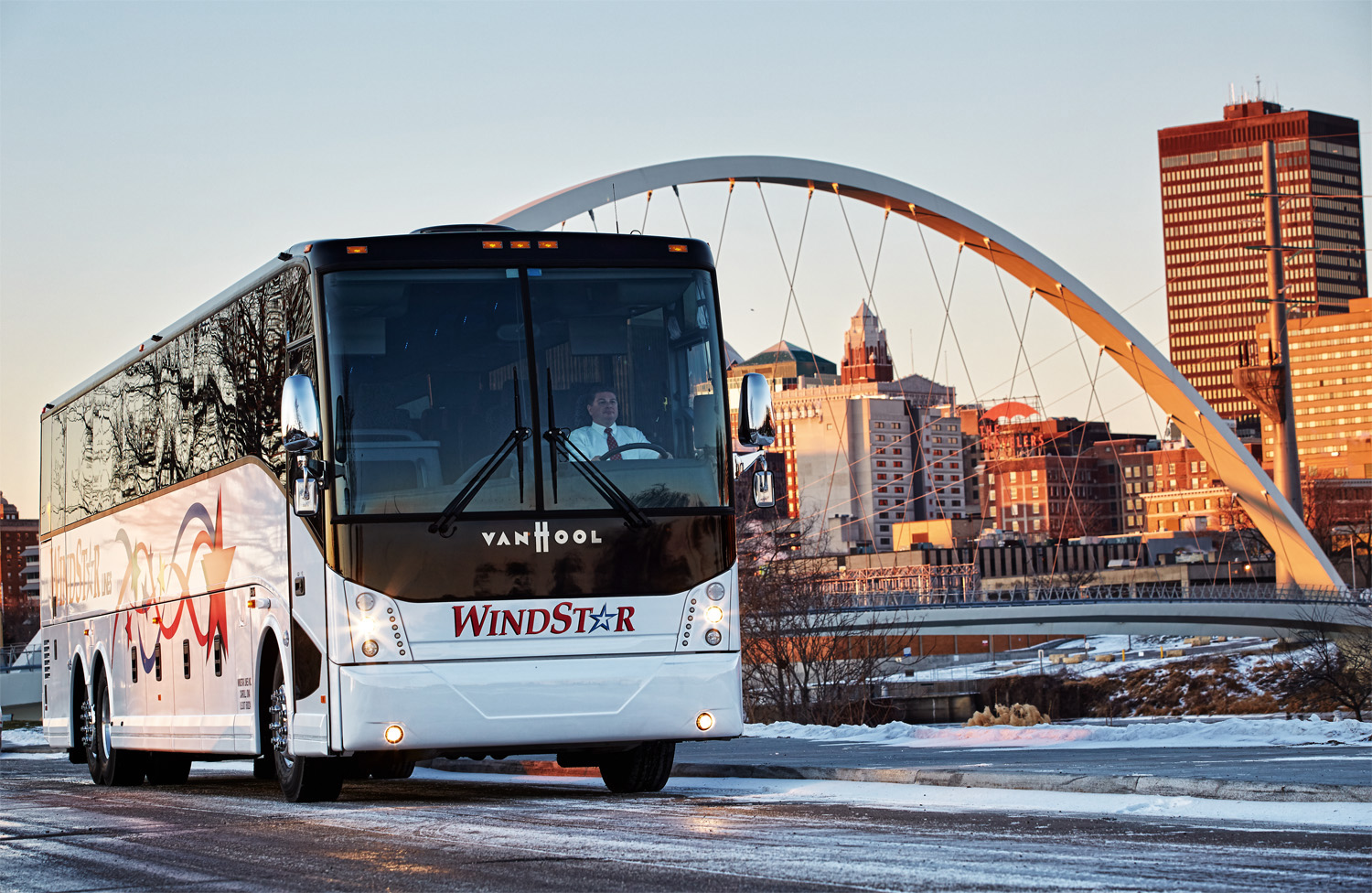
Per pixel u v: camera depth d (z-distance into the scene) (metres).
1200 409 100.88
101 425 20.31
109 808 14.59
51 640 22.73
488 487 12.58
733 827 10.32
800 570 62.69
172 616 17.16
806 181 78.06
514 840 9.92
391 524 12.46
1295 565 108.44
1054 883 7.31
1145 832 9.42
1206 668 116.62
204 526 16.05
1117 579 176.75
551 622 12.53
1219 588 113.69
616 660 12.59
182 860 9.63
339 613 12.38
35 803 15.80
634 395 12.96
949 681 119.69
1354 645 101.19
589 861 8.67
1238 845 8.62
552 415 12.76
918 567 168.00
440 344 12.78
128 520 18.94
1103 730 23.47
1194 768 14.48
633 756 14.50
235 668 15.06
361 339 12.73
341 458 12.52
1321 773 13.16
